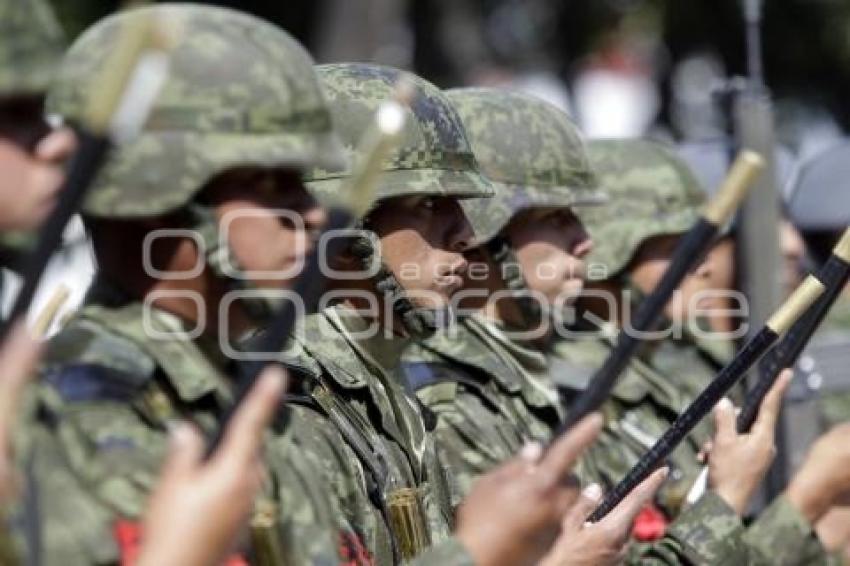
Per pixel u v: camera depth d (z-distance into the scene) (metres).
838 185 23.16
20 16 9.45
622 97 47.53
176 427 9.82
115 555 9.38
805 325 13.56
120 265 10.20
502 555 9.20
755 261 19.20
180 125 10.08
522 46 49.09
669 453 12.28
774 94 48.06
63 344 9.91
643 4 47.91
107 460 9.54
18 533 9.22
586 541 11.91
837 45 47.91
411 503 12.82
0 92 9.34
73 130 9.84
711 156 20.56
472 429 14.59
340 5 39.44
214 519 8.62
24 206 9.39
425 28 46.66
